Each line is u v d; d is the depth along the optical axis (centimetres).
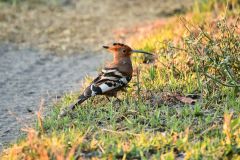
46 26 2319
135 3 2708
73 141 973
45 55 1909
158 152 927
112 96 1199
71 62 1811
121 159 931
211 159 903
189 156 911
